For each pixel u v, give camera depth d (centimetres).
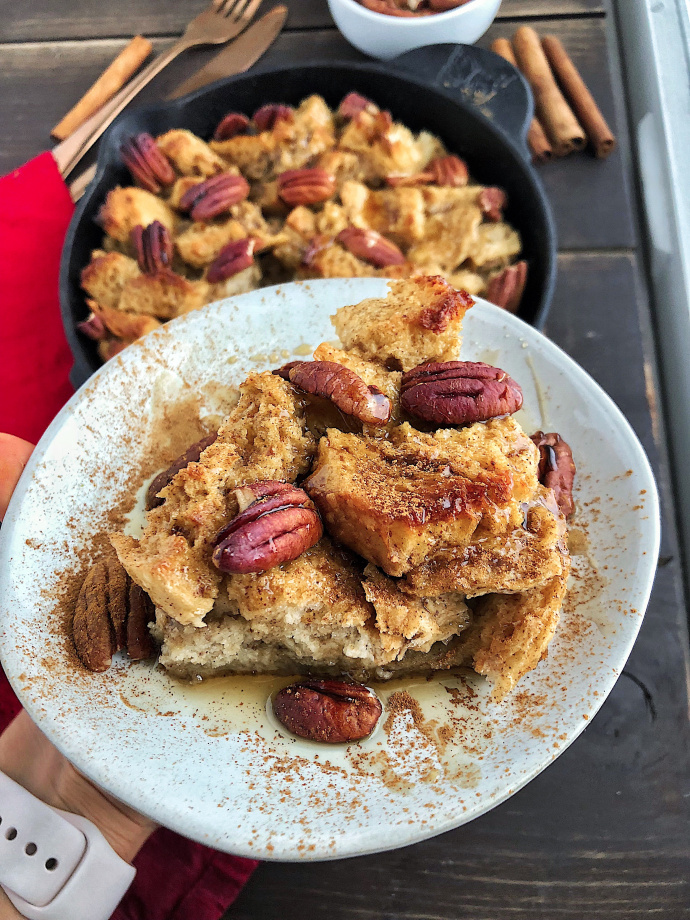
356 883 29
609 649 21
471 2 38
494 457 22
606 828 30
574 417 25
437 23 38
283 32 44
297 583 21
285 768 20
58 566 23
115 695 21
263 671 23
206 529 21
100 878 23
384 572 22
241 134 38
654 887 29
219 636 22
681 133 40
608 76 43
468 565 21
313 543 21
